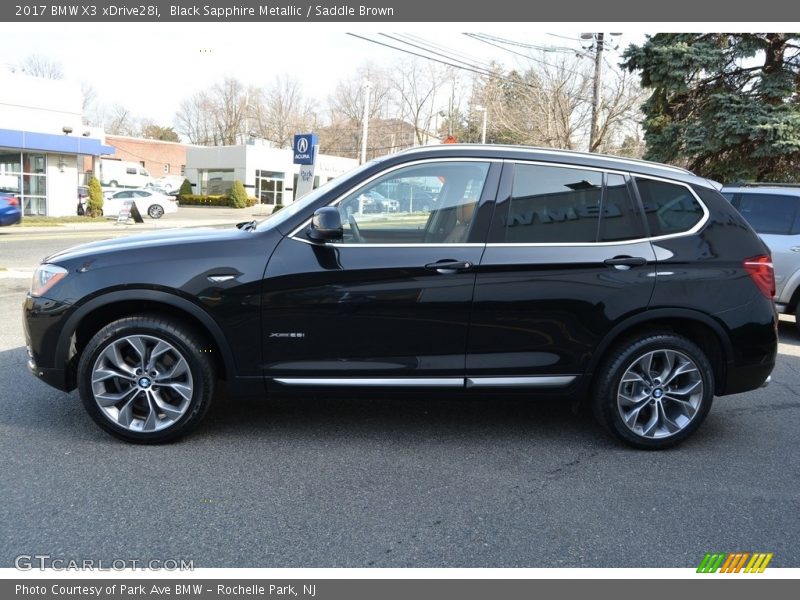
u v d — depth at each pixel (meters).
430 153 3.89
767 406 5.07
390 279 3.76
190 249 3.78
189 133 89.06
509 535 3.05
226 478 3.52
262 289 3.73
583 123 24.80
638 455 4.02
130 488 3.37
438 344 3.85
